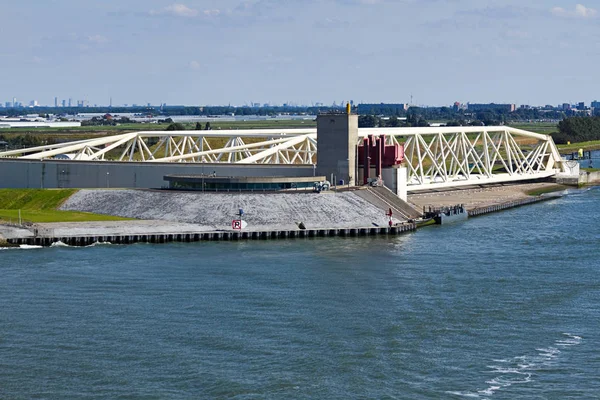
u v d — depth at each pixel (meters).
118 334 163.62
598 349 157.62
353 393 138.12
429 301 186.50
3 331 165.00
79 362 150.00
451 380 143.50
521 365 150.12
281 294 191.00
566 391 139.62
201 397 136.50
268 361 150.50
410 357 153.00
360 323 170.62
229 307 180.62
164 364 149.12
